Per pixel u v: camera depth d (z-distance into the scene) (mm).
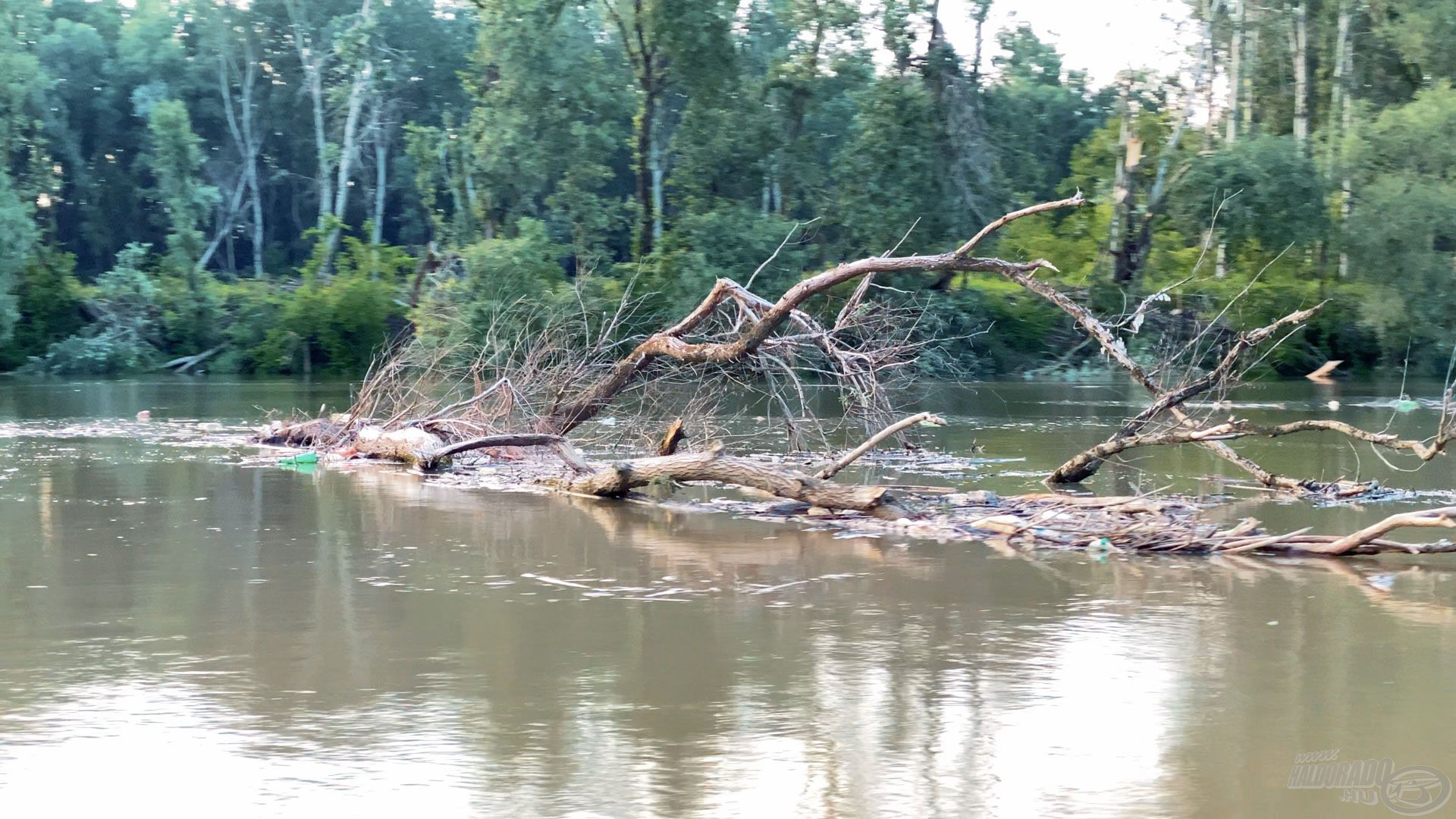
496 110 43312
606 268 44562
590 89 43531
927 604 9000
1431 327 42094
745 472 13211
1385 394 33781
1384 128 43656
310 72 61781
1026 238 48875
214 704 6734
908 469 16922
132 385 36969
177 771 5809
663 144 51344
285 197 67625
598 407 17562
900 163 40969
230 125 63594
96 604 8938
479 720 6492
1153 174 44344
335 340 44688
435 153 47000
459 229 46406
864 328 16078
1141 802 5555
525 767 5879
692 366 17484
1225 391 14898
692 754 6055
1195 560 10703
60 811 5379
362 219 67625
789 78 45594
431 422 17781
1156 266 44938
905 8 41719
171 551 10906
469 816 5352
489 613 8719
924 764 5957
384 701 6805
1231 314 41656
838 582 9711
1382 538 11641
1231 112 47531
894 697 6898
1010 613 8758
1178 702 6832
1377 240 41688
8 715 6543
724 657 7637
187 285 46531
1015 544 11352
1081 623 8484
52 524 12258
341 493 14453
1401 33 47062
